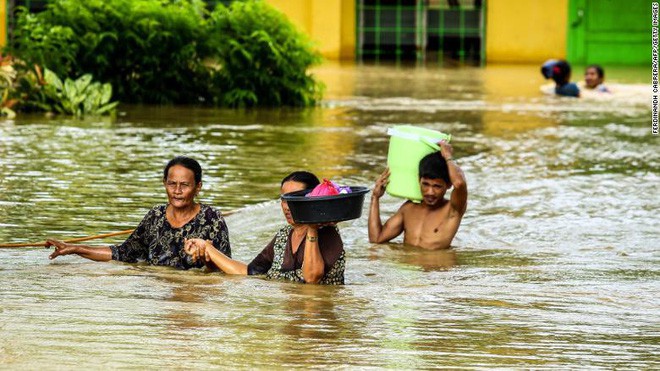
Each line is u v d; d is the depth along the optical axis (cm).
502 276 1463
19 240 1617
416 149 1656
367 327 1164
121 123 3147
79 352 1041
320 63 3947
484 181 2272
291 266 1399
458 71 5562
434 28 6253
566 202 2052
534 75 5375
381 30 6247
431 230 1659
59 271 1419
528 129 3222
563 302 1308
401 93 4378
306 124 3269
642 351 1095
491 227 1820
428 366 1025
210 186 2125
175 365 1009
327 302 1277
